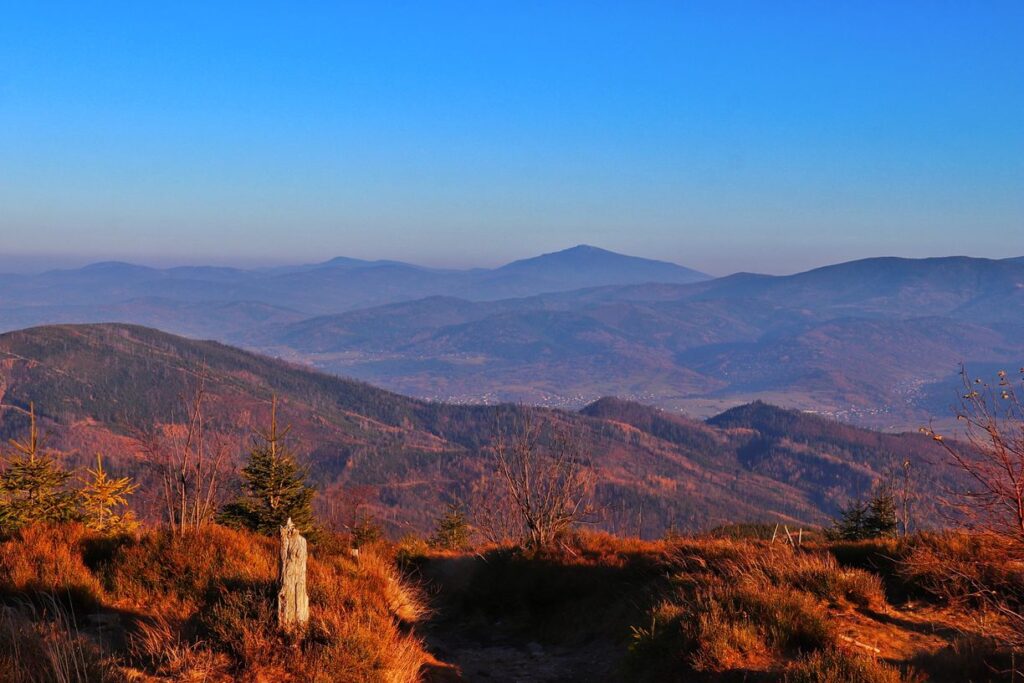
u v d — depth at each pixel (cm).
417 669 731
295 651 652
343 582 924
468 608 1132
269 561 988
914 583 902
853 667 609
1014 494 581
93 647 592
